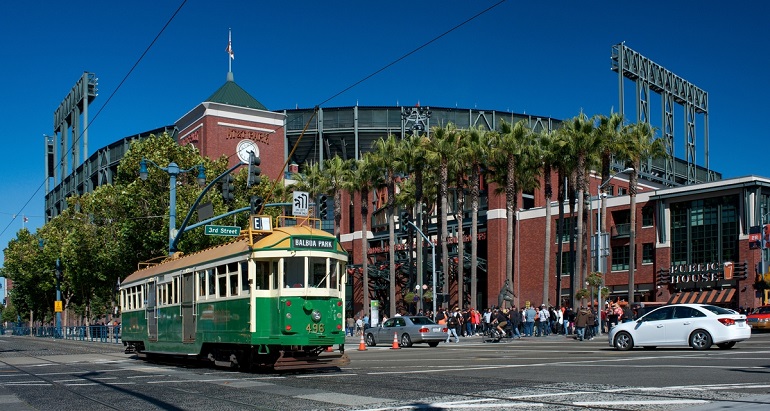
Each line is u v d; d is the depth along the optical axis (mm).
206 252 22031
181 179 51156
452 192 76875
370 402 12117
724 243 59031
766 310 41156
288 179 78000
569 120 54344
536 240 70562
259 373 18906
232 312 19500
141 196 49375
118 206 54094
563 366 18703
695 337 24188
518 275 71375
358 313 81312
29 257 78125
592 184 75125
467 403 11523
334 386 14961
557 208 69688
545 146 55531
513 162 53906
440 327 36312
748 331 24047
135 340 27609
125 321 29297
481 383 14656
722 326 23719
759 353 21344
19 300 104938
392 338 36719
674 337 24594
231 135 75812
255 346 19000
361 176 62844
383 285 78750
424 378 16125
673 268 61688
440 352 28844
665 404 10758
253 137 77125
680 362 18875
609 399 11531
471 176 56062
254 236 19438
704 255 60250
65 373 21172
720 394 11758
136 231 49719
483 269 71625
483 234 73688
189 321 22219
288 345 18578
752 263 56781
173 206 34781
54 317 93438
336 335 19062
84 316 85750
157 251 50094
